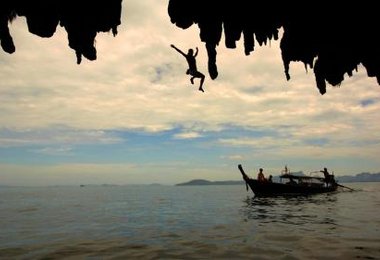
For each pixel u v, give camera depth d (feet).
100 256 29.35
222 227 45.47
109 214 69.51
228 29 19.40
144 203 108.37
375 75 21.30
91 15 16.48
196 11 18.42
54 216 65.57
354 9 17.93
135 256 29.09
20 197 166.50
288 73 21.75
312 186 107.55
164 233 41.68
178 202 111.24
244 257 27.78
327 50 20.86
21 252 31.42
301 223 47.34
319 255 27.55
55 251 31.68
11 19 15.75
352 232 38.47
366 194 124.26
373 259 26.02
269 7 18.79
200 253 29.66
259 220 51.83
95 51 17.71
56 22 16.20
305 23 19.49
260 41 20.49
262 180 99.30
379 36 18.92
